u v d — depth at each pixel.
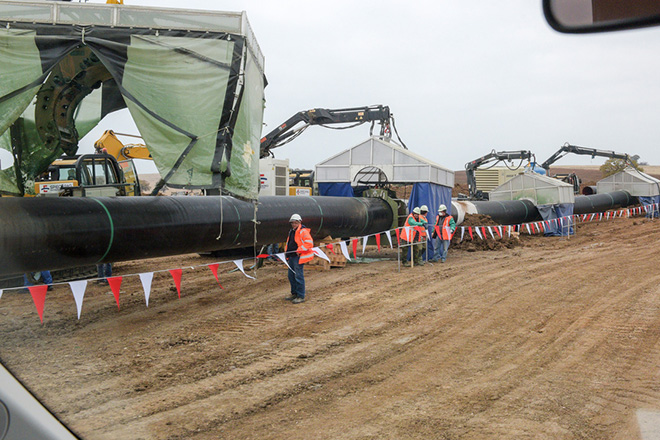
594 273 13.19
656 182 36.84
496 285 11.79
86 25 7.62
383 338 7.64
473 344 7.31
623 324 8.22
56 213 7.70
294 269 10.19
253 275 13.63
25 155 9.56
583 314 8.91
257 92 9.59
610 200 35.25
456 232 20.56
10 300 10.09
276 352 6.95
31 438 1.84
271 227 12.46
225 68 8.11
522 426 4.68
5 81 7.14
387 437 4.48
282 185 18.59
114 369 6.16
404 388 5.66
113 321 8.64
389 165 17.09
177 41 7.98
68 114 9.51
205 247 10.59
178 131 7.87
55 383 5.54
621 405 5.16
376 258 17.41
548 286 11.53
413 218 15.16
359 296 10.76
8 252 7.03
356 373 6.14
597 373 6.10
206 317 8.97
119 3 8.26
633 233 24.61
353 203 15.97
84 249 7.97
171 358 6.66
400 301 10.20
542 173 34.28
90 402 5.06
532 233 26.23
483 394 5.46
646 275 12.67
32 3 7.44
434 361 6.58
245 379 5.91
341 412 5.02
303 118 23.12
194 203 10.27
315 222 14.03
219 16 8.20
